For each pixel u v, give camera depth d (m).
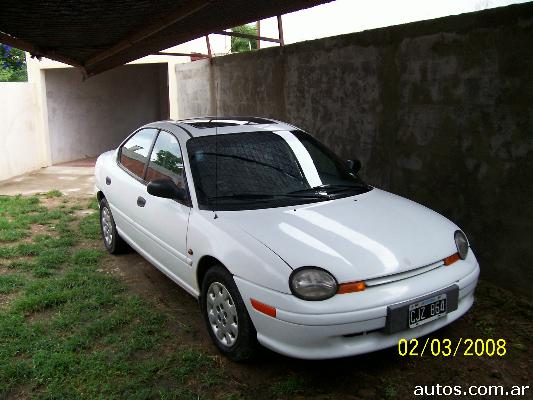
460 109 4.57
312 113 6.69
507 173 4.23
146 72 15.87
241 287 3.22
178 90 11.15
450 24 4.56
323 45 6.30
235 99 8.69
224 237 3.44
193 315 4.26
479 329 3.86
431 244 3.37
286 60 7.08
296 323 2.96
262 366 3.46
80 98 13.82
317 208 3.75
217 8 4.80
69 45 6.77
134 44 6.24
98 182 5.89
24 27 5.18
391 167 5.48
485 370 3.35
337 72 6.11
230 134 4.38
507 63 4.11
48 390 3.23
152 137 4.92
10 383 3.32
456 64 4.55
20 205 8.32
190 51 11.77
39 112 12.53
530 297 4.21
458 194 4.71
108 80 14.62
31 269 5.42
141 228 4.72
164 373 3.40
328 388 3.20
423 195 5.10
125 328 4.04
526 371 3.33
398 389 3.18
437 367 3.40
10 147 11.37
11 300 4.65
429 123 4.92
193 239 3.74
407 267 3.14
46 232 6.84
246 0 4.58
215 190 3.90
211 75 9.44
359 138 5.90
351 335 3.01
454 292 3.24
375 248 3.22
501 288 4.44
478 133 4.43
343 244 3.23
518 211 4.18
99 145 14.62
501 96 4.19
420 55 4.91
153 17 4.96
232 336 3.45
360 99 5.79
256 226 3.46
